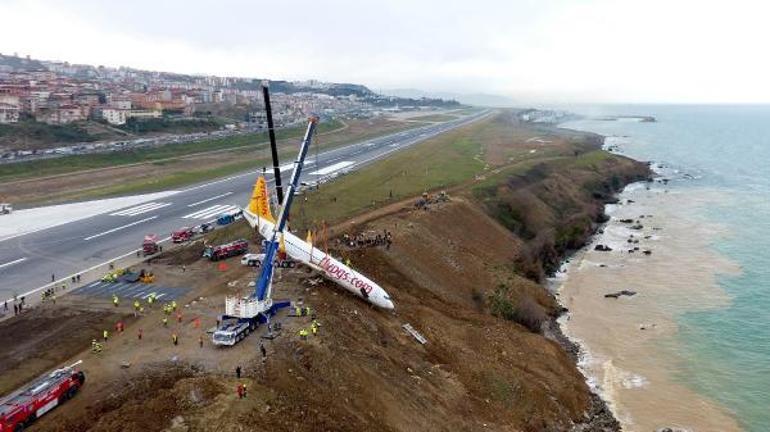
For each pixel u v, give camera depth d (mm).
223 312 61219
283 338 53844
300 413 44281
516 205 126125
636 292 98312
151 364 49469
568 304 93250
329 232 90000
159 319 59906
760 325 85500
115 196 127250
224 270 75688
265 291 57219
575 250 121188
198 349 52062
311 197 116250
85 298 66750
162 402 42500
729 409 64812
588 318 88000
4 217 107938
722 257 117125
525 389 62406
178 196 126688
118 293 68188
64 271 77375
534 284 94500
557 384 65750
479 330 71750
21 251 86875
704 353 77312
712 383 70062
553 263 110938
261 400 43969
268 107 66250
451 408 55062
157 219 105875
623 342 80312
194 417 41312
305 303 62250
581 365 73812
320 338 54406
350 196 118188
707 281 103625
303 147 62438
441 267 87312
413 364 59375
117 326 57562
